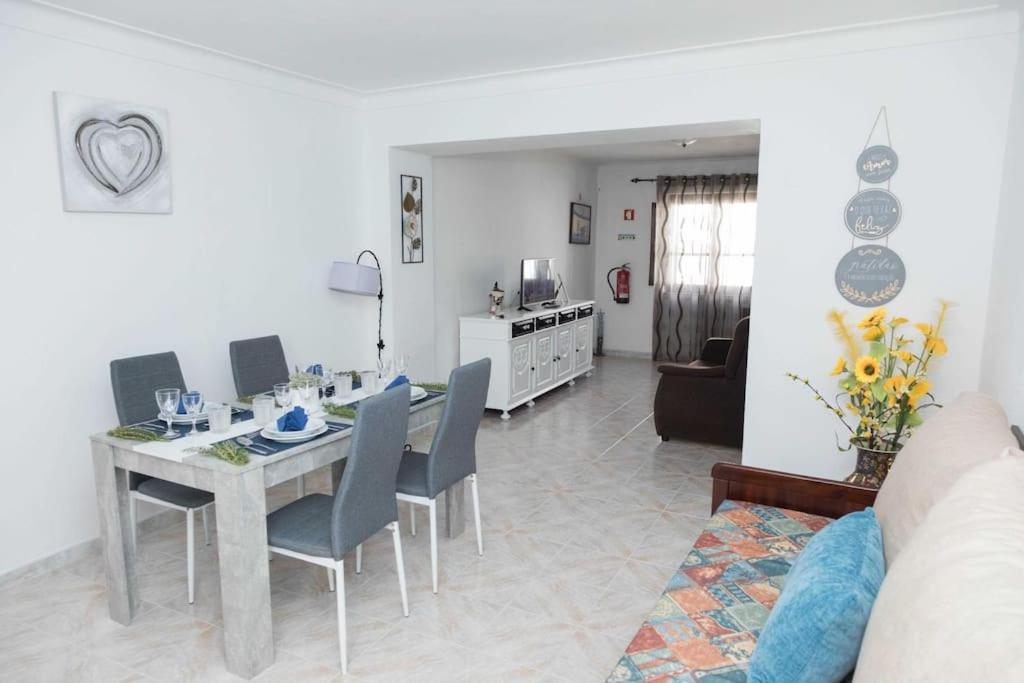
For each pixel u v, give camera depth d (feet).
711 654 5.40
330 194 14.25
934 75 9.72
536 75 12.74
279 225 13.10
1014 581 3.13
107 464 7.88
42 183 9.26
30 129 9.09
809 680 4.26
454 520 10.53
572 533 10.74
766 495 8.34
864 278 10.45
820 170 10.59
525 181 21.50
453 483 9.36
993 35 9.32
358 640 7.93
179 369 10.16
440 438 8.86
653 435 16.06
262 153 12.62
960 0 8.77
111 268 10.20
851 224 10.45
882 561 4.91
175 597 8.87
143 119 10.41
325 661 7.54
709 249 24.81
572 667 7.43
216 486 7.07
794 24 9.84
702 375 14.69
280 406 8.95
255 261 12.64
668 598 6.24
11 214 8.96
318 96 13.67
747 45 10.80
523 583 9.21
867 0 8.80
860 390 9.09
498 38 10.57
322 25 9.96
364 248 15.37
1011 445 5.34
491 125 13.46
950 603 3.21
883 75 10.03
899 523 5.56
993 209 9.58
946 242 9.91
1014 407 7.73
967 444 5.58
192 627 8.20
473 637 7.99
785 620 4.31
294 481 12.98
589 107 12.38
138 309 10.63
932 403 9.47
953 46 9.57
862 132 10.25
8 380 9.09
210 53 11.28
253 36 10.44
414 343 16.24
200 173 11.48
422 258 16.31
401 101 14.35
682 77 11.46
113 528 8.01
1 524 9.13
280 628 8.18
